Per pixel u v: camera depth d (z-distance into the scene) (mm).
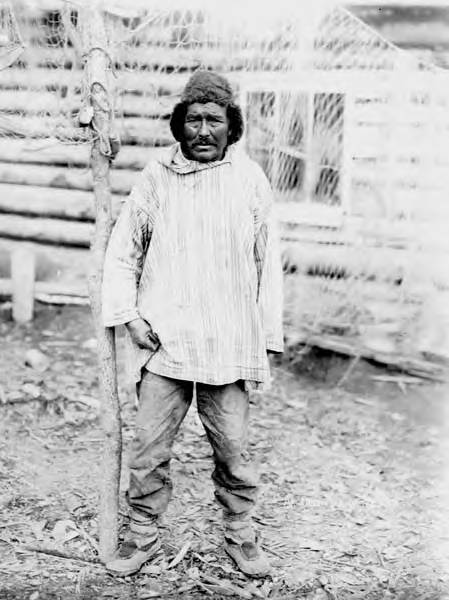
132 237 2797
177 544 3182
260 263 2855
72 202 6652
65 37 3896
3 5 3385
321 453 4180
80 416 4406
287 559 3135
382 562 3135
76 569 2986
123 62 4594
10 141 6492
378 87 5344
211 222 2730
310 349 5461
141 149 6207
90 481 3689
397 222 5441
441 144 5297
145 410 2812
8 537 3180
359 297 5516
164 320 2752
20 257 6059
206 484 3727
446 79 5215
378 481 3867
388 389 5066
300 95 5480
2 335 5789
